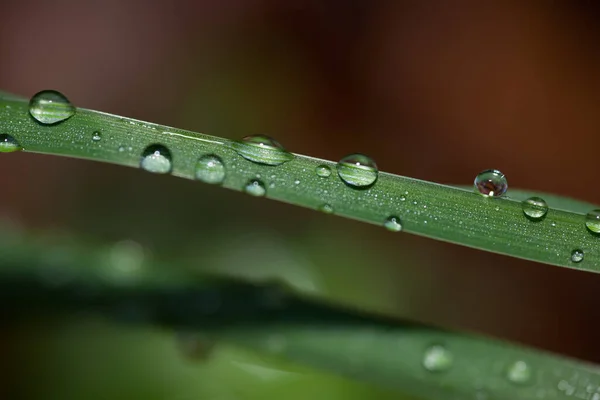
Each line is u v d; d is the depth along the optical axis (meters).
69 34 0.34
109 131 0.18
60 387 0.22
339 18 0.35
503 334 0.27
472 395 0.19
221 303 0.20
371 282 0.27
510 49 0.34
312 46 0.34
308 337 0.20
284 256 0.27
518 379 0.19
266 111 0.33
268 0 0.35
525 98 0.33
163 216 0.28
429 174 0.33
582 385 0.19
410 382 0.20
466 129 0.33
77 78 0.33
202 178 0.18
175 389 0.22
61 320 0.21
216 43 0.34
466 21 0.35
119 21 0.34
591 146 0.32
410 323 0.19
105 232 0.28
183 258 0.27
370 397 0.22
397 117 0.34
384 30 0.35
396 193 0.18
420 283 0.28
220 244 0.28
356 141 0.33
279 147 0.19
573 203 0.19
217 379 0.22
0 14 0.33
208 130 0.32
